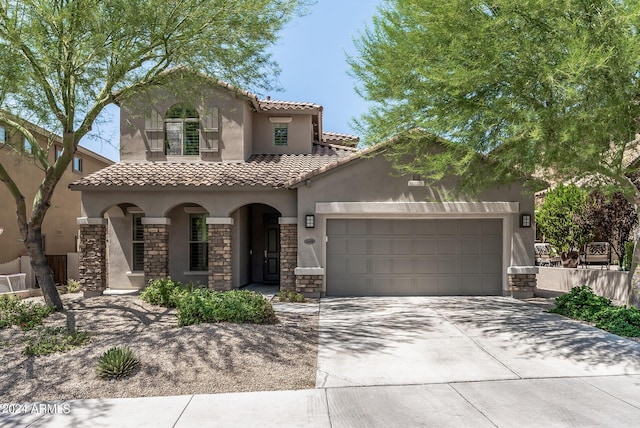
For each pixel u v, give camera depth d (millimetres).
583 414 5676
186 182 14742
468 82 8312
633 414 5660
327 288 14547
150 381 7012
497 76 8188
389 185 14211
